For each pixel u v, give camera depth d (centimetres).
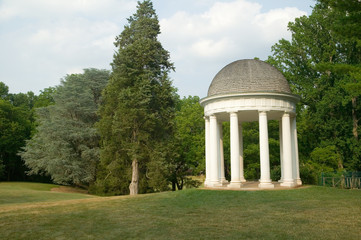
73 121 5966
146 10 5538
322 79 5025
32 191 4950
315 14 5153
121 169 5078
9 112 8062
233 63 3612
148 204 2659
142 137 4719
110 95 4850
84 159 5772
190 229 1705
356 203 2462
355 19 1936
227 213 2159
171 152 4944
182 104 7775
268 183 3169
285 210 2198
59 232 1708
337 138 4978
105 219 2045
